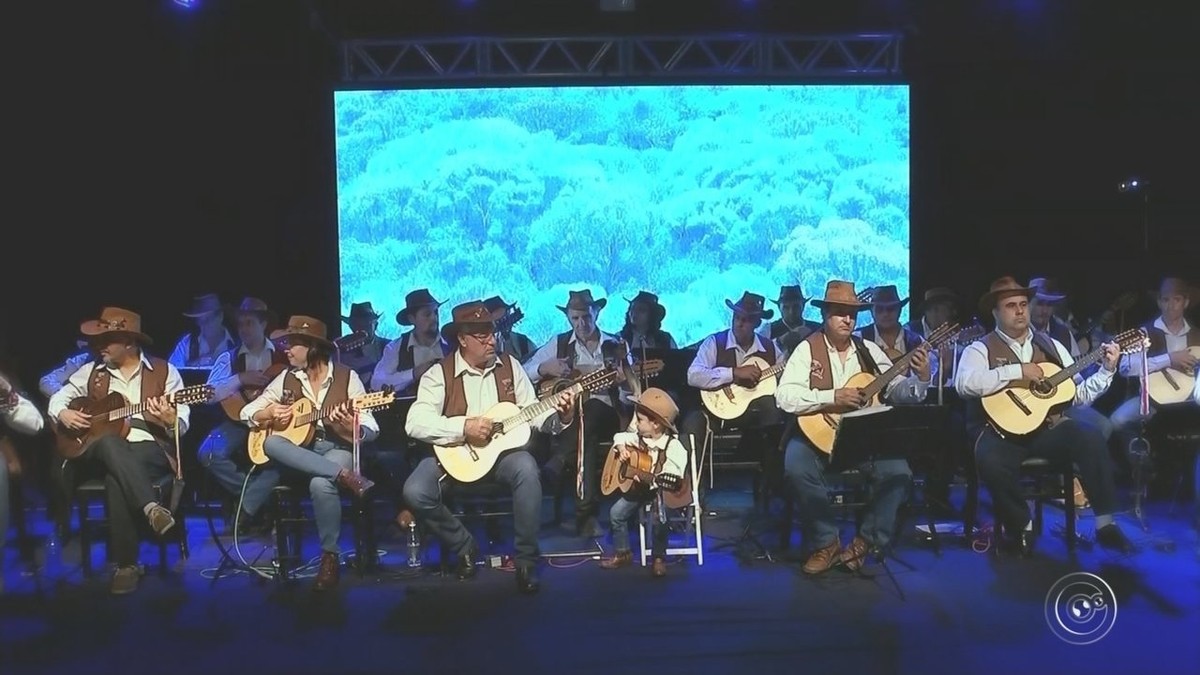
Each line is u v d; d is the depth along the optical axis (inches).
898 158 329.1
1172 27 317.1
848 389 196.5
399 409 235.8
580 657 163.2
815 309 331.9
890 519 199.5
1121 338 206.8
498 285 330.0
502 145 326.3
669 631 173.6
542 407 201.5
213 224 323.9
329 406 210.1
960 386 212.4
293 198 326.6
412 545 213.3
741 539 228.5
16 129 297.4
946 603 183.9
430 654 165.6
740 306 257.0
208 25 309.9
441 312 329.7
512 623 178.9
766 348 259.9
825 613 180.4
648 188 328.8
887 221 331.0
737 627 174.7
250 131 321.7
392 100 323.3
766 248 331.3
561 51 333.7
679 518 230.5
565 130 326.6
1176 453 242.8
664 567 204.5
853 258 331.6
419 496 196.1
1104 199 331.3
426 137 325.1
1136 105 325.4
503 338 284.8
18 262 303.0
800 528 230.2
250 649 169.0
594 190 328.2
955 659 160.1
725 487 294.7
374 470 227.0
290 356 212.2
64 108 303.1
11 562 219.6
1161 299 252.2
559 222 329.1
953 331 203.2
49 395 247.8
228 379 242.5
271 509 227.8
